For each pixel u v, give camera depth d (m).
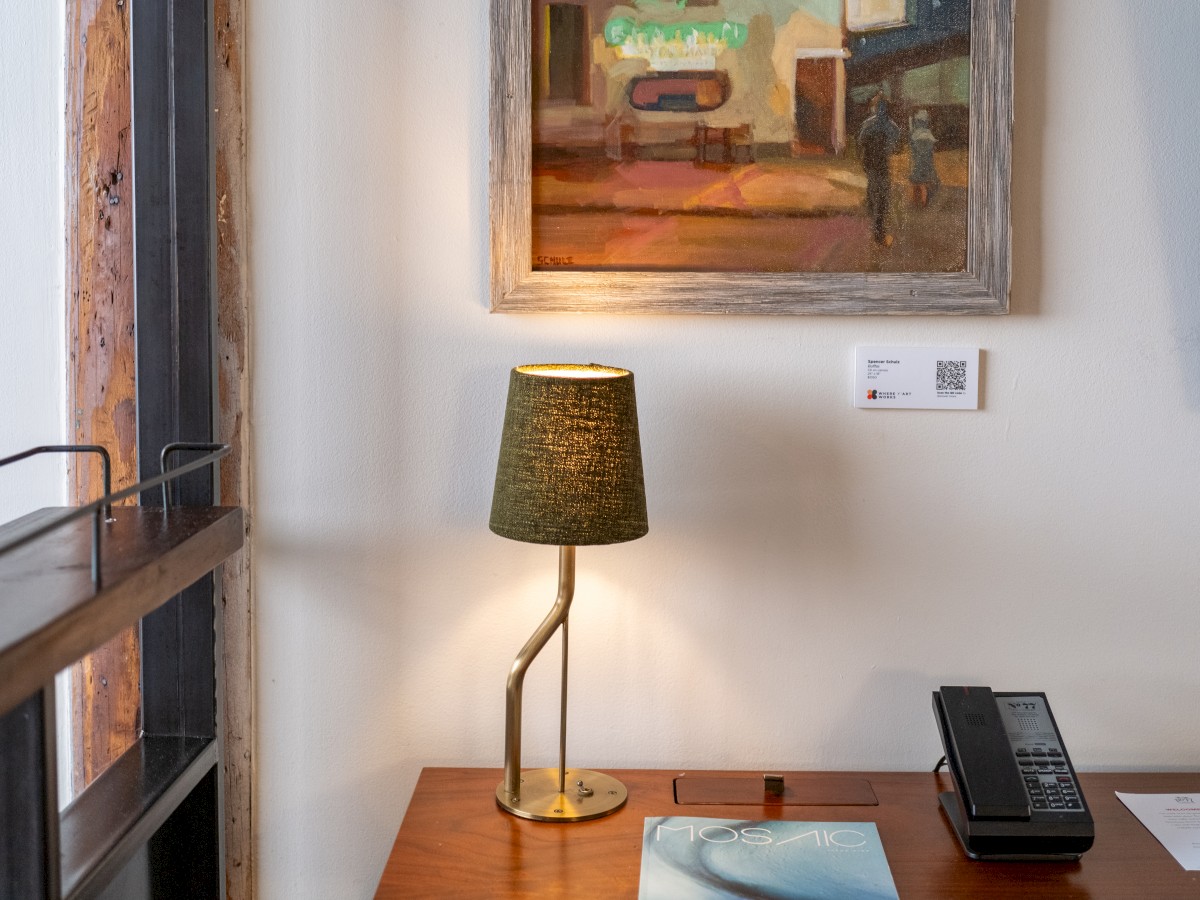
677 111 1.47
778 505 1.52
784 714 1.55
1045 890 1.21
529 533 1.24
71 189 1.37
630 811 1.38
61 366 1.37
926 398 1.49
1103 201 1.48
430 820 1.35
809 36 1.46
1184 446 1.50
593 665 1.55
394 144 1.49
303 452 1.52
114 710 1.39
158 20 1.39
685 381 1.51
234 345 1.48
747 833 1.31
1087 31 1.46
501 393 1.51
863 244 1.48
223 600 1.50
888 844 1.30
